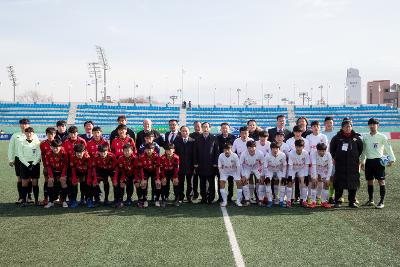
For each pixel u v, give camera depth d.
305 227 7.00
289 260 5.30
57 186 9.29
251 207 8.95
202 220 7.58
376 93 82.88
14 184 12.24
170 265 5.12
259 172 9.26
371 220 7.54
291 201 9.31
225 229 6.86
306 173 9.12
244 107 44.72
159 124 42.50
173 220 7.58
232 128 37.84
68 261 5.28
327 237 6.38
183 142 9.51
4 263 5.21
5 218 7.78
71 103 42.94
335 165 8.96
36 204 9.23
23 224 7.29
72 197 9.03
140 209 8.73
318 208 8.78
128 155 8.85
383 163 8.80
